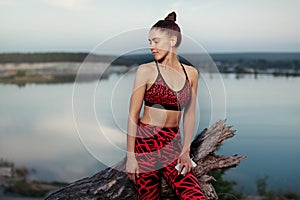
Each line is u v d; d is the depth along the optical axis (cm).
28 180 1496
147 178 219
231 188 472
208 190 250
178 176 218
